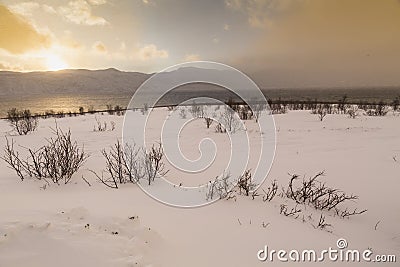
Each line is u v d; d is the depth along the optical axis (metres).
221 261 2.56
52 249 2.14
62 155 5.53
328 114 19.05
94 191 4.46
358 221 4.12
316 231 3.52
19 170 5.53
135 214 3.40
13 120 18.89
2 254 2.02
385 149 8.87
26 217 2.71
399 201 4.79
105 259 2.15
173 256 2.51
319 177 6.08
